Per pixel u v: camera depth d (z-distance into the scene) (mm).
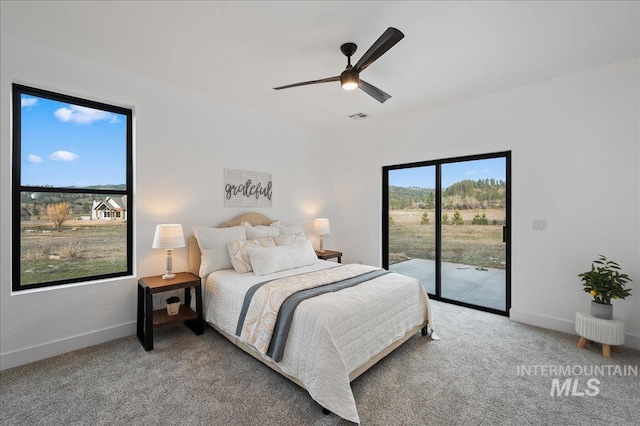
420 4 1861
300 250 3369
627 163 2588
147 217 2963
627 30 2121
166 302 2838
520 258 3180
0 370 2174
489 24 2061
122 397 1893
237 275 2854
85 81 2574
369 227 4582
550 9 1898
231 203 3678
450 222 3850
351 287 2420
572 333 2852
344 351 1883
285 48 2393
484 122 3418
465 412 1767
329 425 1664
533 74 2852
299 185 4543
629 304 2576
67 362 2305
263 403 1847
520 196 3174
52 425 1659
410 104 3678
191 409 1788
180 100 3201
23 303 2285
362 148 4660
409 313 2570
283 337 1957
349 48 2328
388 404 1837
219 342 2666
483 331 2928
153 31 2172
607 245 2688
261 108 3869
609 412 1763
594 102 2736
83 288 2566
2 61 2211
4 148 2225
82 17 2008
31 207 2443
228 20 2039
